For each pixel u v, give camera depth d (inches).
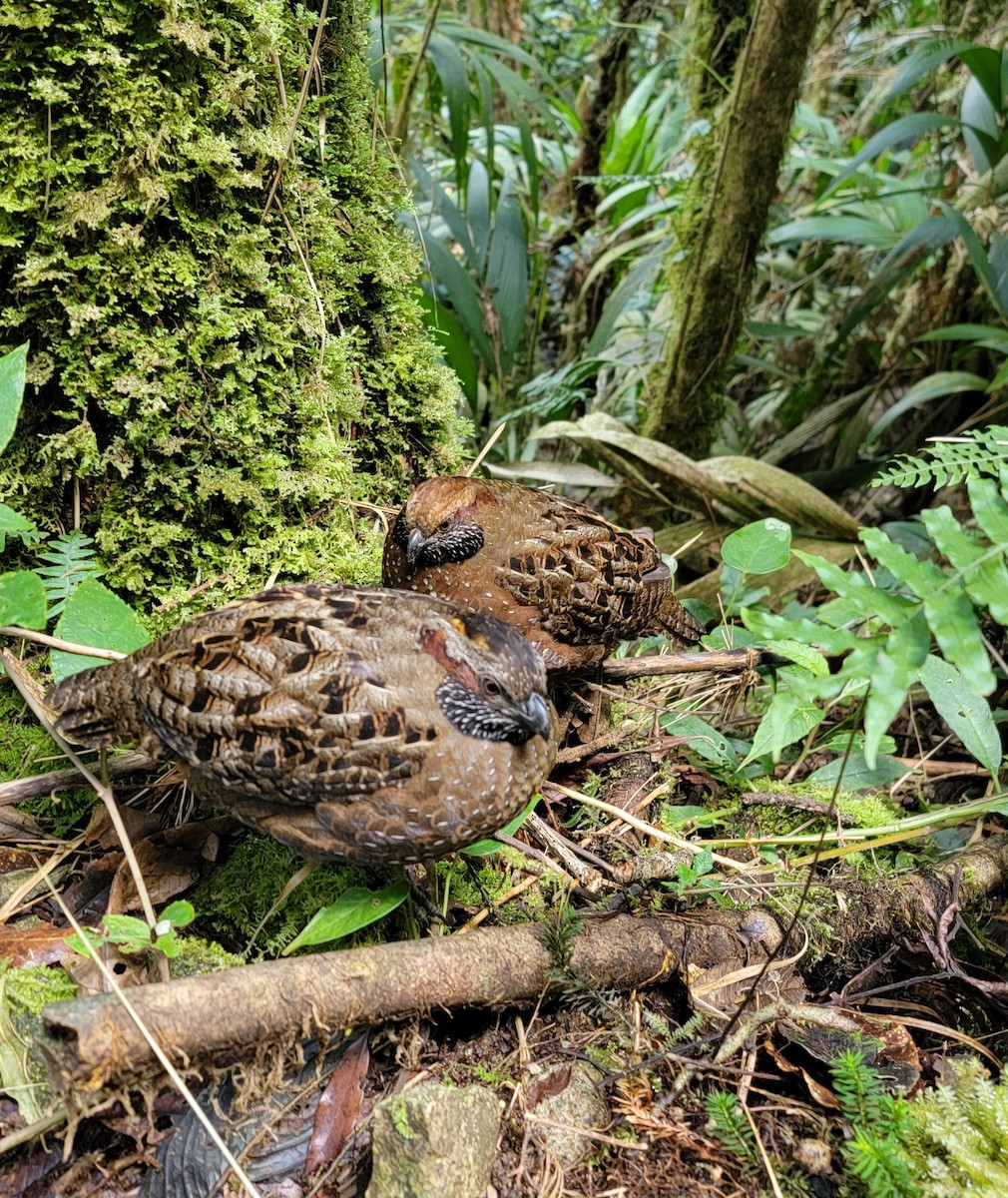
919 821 20.3
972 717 21.4
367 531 24.5
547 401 35.8
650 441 30.0
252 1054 14.9
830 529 30.1
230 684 15.9
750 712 27.2
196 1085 15.0
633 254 43.4
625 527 38.0
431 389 25.7
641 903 18.8
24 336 19.4
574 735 23.2
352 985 14.8
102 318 19.4
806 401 44.2
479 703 16.5
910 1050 16.6
